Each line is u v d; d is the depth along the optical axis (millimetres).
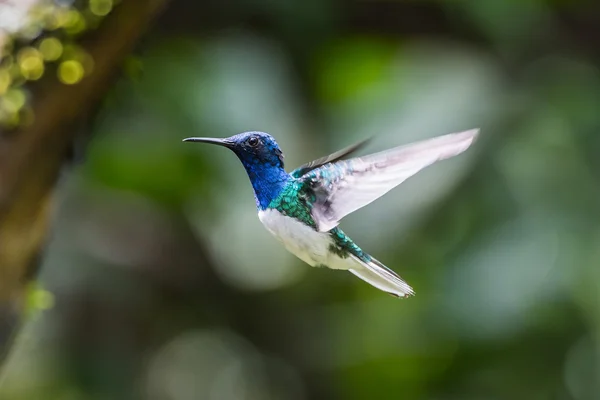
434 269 9938
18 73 5645
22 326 6031
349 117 10281
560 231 9609
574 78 10141
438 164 9898
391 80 10383
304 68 9797
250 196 9797
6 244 5777
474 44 9930
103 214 10055
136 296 10234
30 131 5699
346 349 10602
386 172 4816
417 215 9859
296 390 10781
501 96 10125
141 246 10258
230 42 9586
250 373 10820
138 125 9508
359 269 4891
